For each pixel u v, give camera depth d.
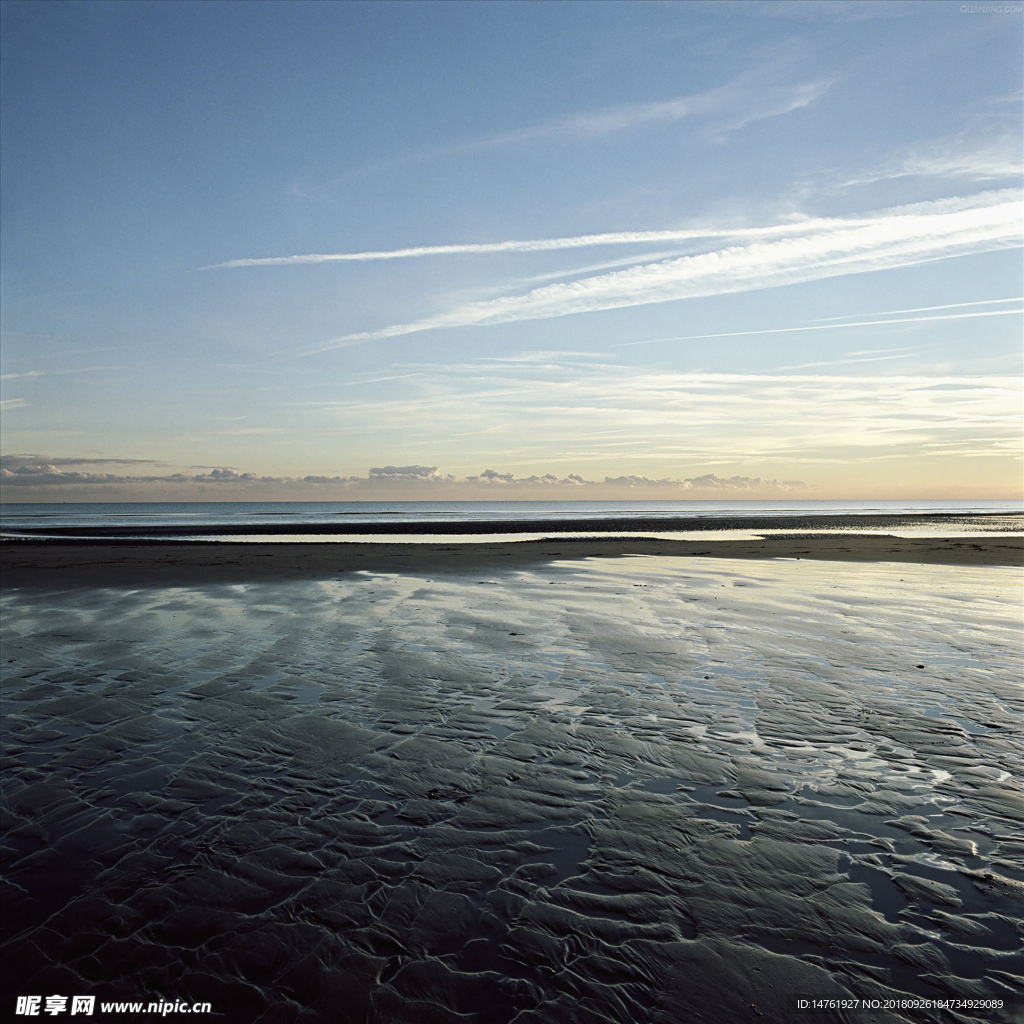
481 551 24.73
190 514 95.44
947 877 3.85
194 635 10.03
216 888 3.79
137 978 3.13
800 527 46.88
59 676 7.87
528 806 4.74
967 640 9.59
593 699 7.05
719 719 6.43
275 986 3.10
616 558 22.00
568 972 3.17
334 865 4.03
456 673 8.01
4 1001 3.00
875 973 3.13
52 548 26.36
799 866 3.97
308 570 18.22
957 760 5.44
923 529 43.53
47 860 4.08
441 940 3.39
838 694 7.13
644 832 4.38
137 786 5.07
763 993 3.03
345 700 7.04
